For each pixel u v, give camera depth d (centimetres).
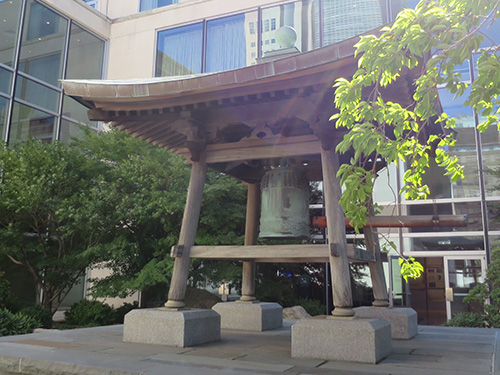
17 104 1769
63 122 1961
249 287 839
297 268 1711
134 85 626
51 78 1934
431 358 519
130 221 1495
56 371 471
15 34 1805
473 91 360
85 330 769
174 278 645
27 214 1375
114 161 1547
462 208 1576
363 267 1648
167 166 1453
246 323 799
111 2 2344
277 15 1981
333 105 586
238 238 1420
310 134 641
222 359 498
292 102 611
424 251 1588
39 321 1202
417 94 403
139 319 624
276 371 434
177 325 593
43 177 1282
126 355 516
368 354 487
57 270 1489
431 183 1625
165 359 494
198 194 690
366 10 1845
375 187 1698
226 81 575
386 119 409
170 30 2175
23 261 1499
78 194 1413
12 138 1730
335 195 587
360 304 1620
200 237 1405
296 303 1600
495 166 1560
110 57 2230
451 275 1541
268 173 686
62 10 1989
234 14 2056
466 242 1550
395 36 384
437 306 2136
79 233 1491
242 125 703
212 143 719
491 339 710
